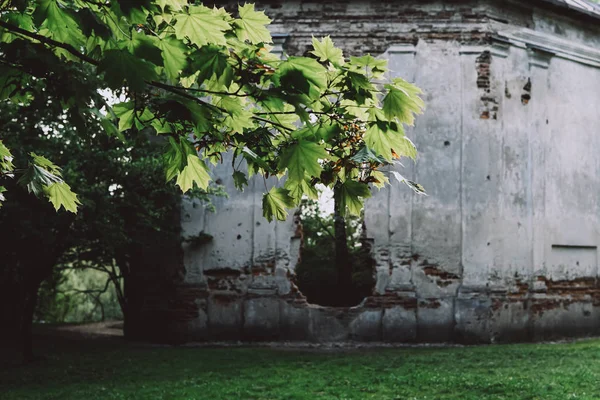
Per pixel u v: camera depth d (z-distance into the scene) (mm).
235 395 8367
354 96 2744
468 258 13523
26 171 3285
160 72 2779
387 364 10477
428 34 13938
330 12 14031
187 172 3023
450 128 13773
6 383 9531
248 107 3477
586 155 15414
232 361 11062
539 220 14398
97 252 14117
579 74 15461
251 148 3039
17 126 10086
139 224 12367
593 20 15469
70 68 3025
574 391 8156
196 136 2979
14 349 13031
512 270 13898
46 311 21516
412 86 2783
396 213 13633
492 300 13523
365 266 17734
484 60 13898
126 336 15156
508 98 14156
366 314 13430
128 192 11430
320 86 2623
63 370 10477
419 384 8844
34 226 9953
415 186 2908
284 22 14062
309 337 13445
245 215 13883
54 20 2430
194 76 2922
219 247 13883
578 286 14953
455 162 13711
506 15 14297
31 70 2701
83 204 9984
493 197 13805
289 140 2949
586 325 14969
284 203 3146
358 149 2949
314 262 18391
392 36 13938
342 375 9641
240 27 2762
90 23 2270
